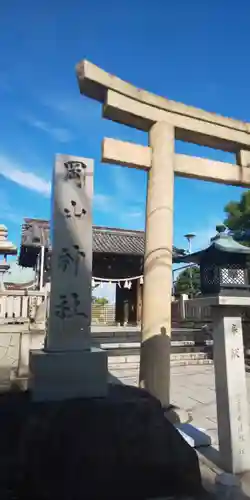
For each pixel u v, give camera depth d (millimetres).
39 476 3219
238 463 3848
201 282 4551
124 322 20047
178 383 8852
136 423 3770
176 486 3480
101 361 4469
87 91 5980
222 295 3939
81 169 5211
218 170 6770
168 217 6109
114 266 20172
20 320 8367
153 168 6195
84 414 3785
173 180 6293
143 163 6184
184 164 6469
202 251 4359
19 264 19859
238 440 3922
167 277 5988
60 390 4262
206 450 4562
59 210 4992
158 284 5922
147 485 3410
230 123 6871
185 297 16875
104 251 18609
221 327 4148
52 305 4699
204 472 3930
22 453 3324
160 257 5984
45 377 4242
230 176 6867
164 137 6242
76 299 4801
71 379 4320
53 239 4883
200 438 4754
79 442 3473
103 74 5758
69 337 4664
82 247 4980
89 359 4430
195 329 15109
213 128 6727
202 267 4512
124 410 3932
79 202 5105
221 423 4078
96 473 3314
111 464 3396
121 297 22000
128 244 20312
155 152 6211
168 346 5812
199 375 9906
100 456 3412
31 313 8602
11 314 8492
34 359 4293
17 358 7930
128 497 3312
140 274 20078
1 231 9117
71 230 4984
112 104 5805
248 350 11305
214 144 7066
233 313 4180
